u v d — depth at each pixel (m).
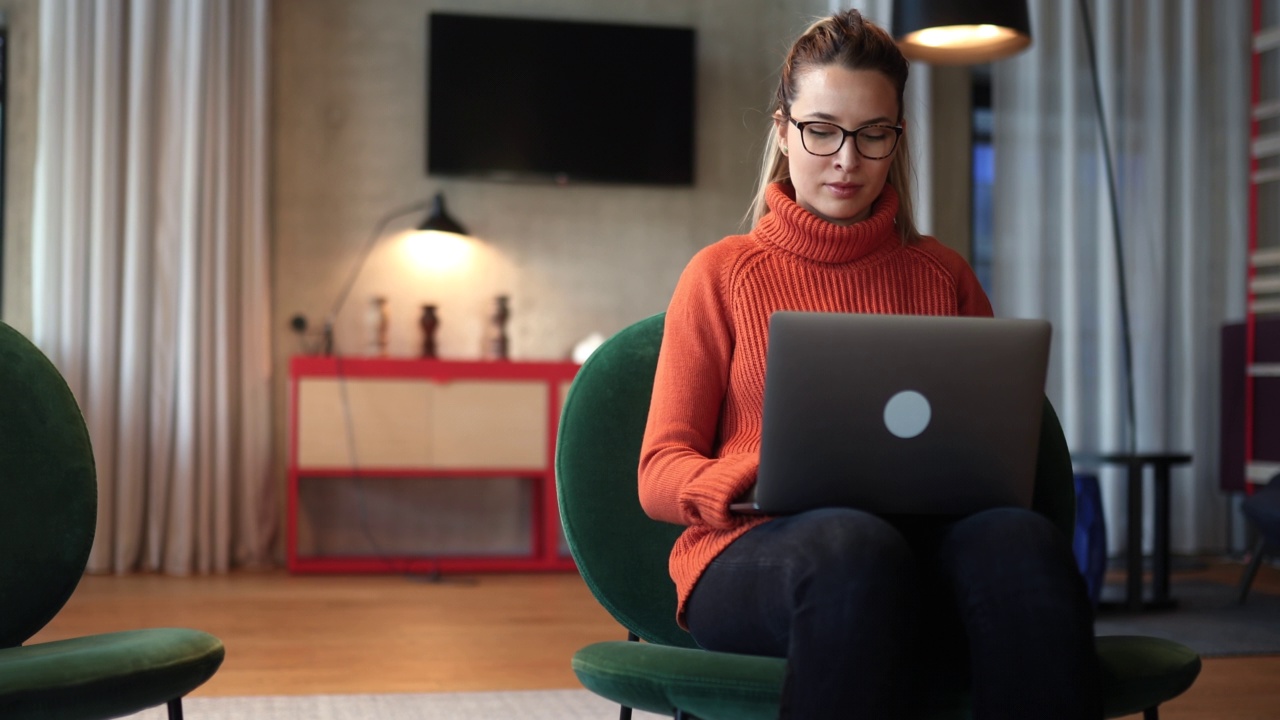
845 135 1.51
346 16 5.17
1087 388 5.52
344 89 5.16
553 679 2.89
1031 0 5.44
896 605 1.14
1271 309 5.52
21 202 4.89
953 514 1.28
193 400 4.78
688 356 1.49
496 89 5.21
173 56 4.80
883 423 1.24
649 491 1.40
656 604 1.56
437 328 5.07
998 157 5.44
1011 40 4.05
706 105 5.45
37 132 4.89
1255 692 2.77
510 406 4.90
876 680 1.12
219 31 4.86
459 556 5.20
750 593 1.26
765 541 1.26
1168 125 5.57
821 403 1.24
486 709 2.57
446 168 5.16
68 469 1.60
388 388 4.82
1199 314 5.57
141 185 4.75
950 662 1.28
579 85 5.27
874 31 1.53
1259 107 5.55
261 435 4.95
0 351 1.61
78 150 4.71
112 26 4.73
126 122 4.79
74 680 1.21
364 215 5.17
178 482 4.76
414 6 5.23
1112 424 5.45
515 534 5.34
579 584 4.56
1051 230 5.49
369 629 3.55
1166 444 5.54
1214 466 5.57
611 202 5.36
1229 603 4.02
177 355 4.79
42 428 1.60
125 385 4.73
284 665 3.02
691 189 5.43
